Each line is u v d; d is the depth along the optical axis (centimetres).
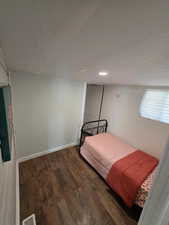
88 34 46
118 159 206
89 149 253
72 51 67
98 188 197
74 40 52
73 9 30
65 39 52
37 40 55
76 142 340
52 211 154
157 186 36
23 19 37
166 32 39
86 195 182
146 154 232
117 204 172
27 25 41
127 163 196
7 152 58
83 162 263
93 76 177
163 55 62
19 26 42
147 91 234
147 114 238
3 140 55
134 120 263
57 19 36
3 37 52
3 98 51
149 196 39
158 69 94
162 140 216
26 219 141
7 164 83
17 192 164
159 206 36
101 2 27
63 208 159
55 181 204
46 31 45
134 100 260
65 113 290
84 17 34
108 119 336
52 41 55
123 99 286
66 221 144
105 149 237
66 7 30
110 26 38
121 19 34
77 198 176
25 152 248
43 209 156
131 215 158
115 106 310
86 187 197
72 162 261
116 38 47
